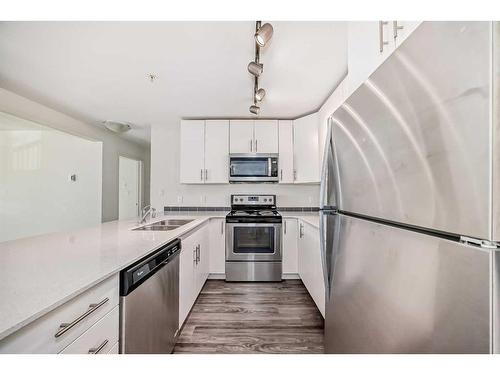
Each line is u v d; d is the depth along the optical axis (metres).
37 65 2.12
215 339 2.05
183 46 1.84
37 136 4.27
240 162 3.46
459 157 0.54
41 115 3.09
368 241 0.93
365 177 0.95
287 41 1.77
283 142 3.52
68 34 1.69
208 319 2.37
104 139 4.30
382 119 0.83
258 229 3.37
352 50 1.37
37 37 1.73
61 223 4.22
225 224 3.38
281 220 3.38
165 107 3.17
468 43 0.52
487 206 0.49
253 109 2.71
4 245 1.52
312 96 2.79
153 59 2.02
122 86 2.54
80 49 1.88
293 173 3.49
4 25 1.60
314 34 1.69
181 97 2.84
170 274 1.75
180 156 3.58
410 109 0.69
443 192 0.58
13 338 0.68
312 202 3.85
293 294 2.96
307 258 2.83
